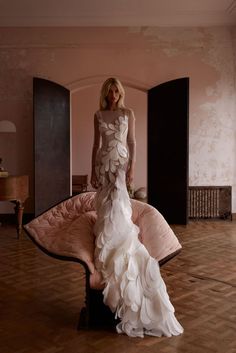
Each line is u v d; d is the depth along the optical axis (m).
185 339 2.98
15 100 8.01
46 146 7.70
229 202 8.20
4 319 3.36
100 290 3.14
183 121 7.65
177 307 3.59
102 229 3.26
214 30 7.98
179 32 7.98
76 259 3.13
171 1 7.14
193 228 7.39
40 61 7.97
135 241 3.25
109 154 3.41
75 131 11.42
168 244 3.39
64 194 7.85
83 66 8.01
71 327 3.20
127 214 3.35
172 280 4.38
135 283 3.09
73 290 4.07
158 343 2.92
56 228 3.47
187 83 7.57
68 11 7.59
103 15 7.74
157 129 7.84
